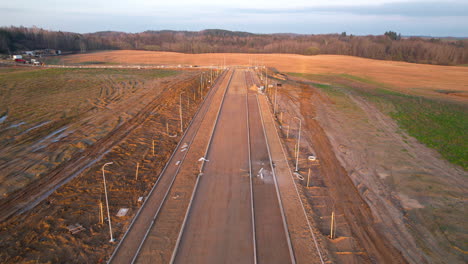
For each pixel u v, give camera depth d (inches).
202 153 1326.3
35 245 746.8
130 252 750.5
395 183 1175.0
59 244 756.0
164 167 1192.2
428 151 1504.7
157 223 860.0
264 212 919.0
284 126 1723.7
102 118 1758.1
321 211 954.7
